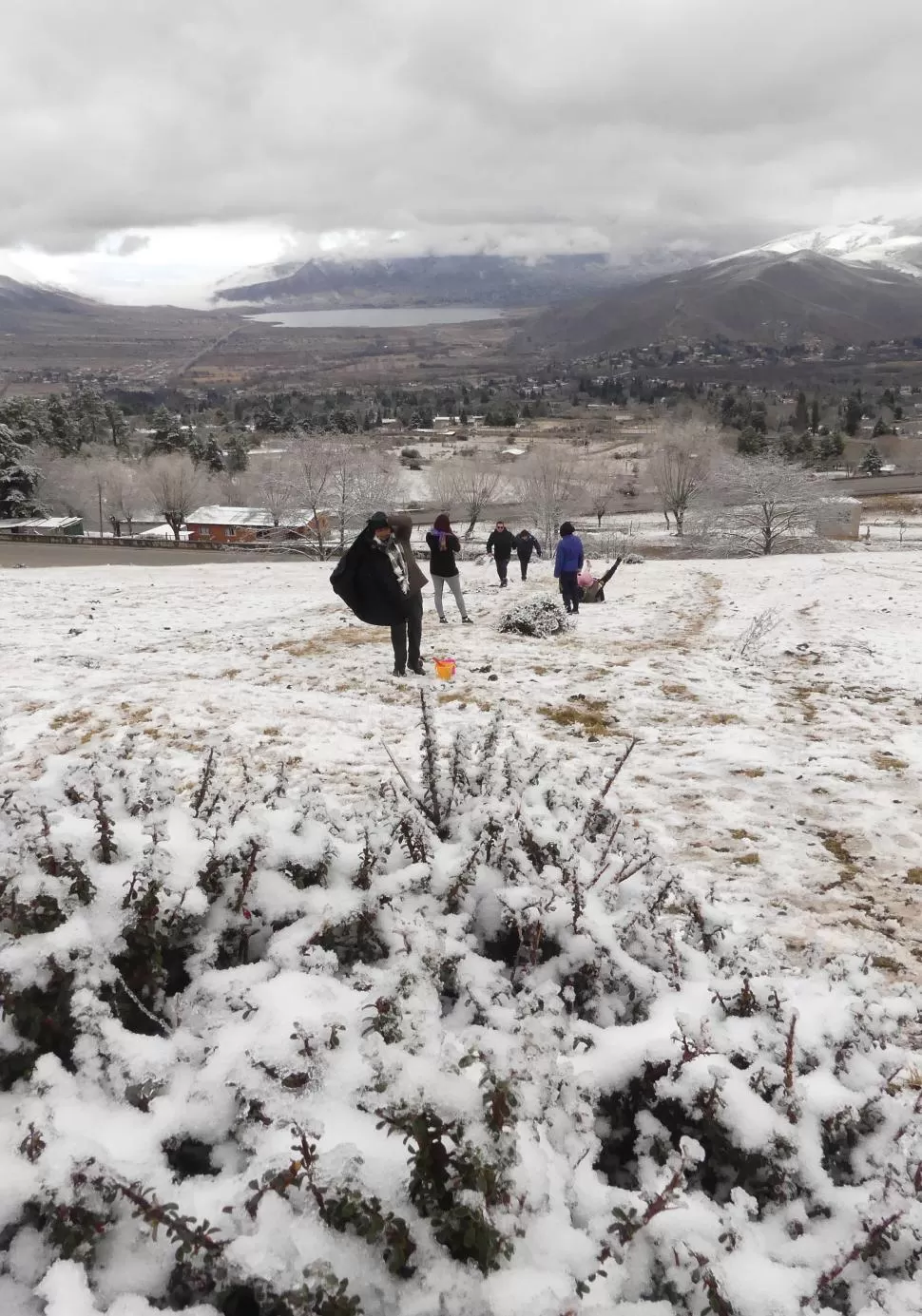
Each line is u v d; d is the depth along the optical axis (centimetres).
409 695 796
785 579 2059
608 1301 142
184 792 495
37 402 9369
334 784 537
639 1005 214
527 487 6009
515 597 1603
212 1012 192
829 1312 149
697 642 1089
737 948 239
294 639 1091
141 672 869
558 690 816
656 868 266
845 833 482
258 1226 147
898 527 6078
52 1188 149
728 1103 178
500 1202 146
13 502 6538
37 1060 176
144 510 7538
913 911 397
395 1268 141
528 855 246
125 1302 142
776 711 752
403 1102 150
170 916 201
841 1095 187
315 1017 178
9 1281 150
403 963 193
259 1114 163
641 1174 177
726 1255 155
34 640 1033
